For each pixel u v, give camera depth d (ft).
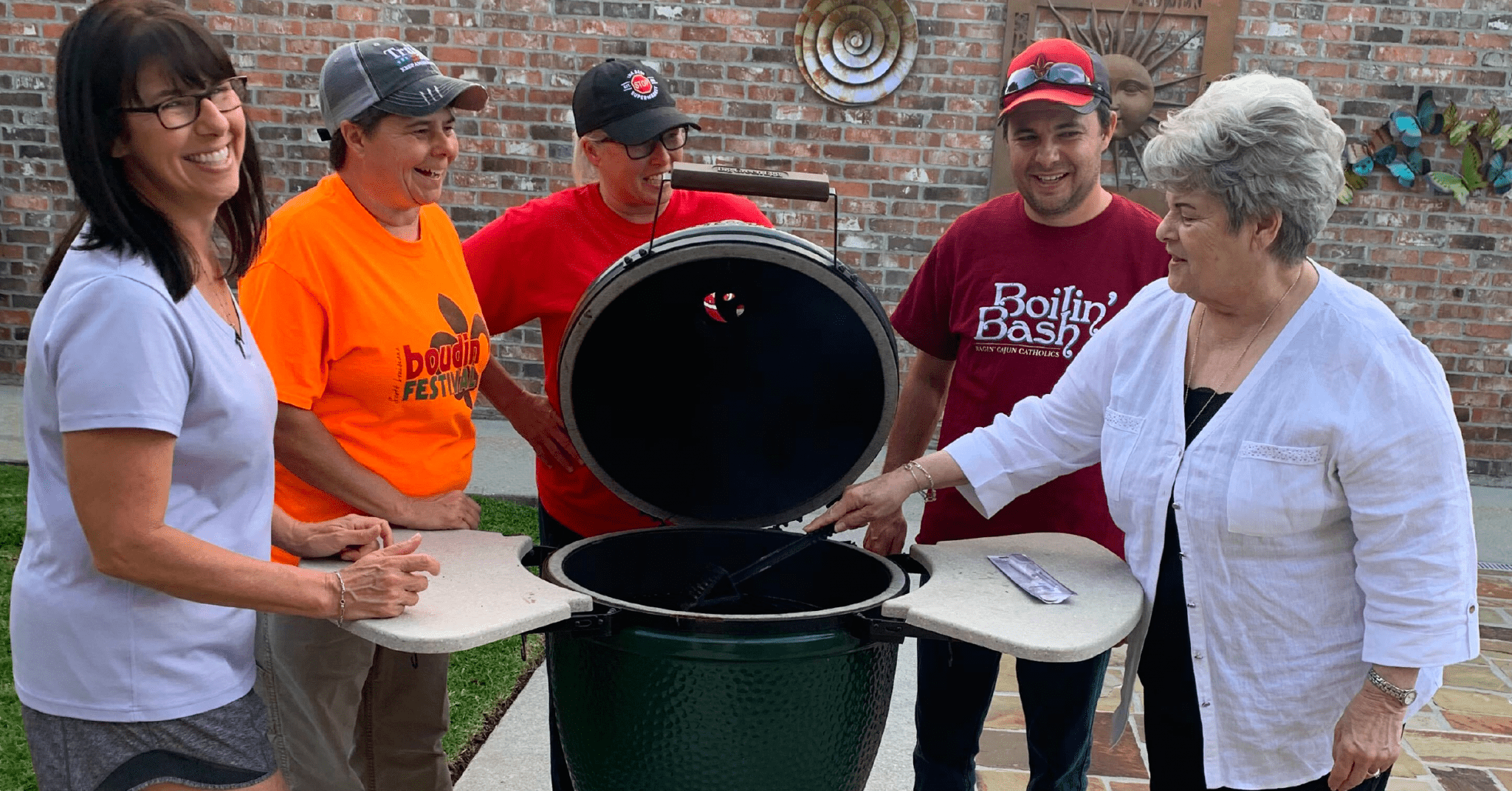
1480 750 9.83
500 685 10.32
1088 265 7.03
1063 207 6.89
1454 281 17.71
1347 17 16.97
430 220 6.66
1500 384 17.97
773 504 6.76
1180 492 5.32
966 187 17.81
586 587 6.30
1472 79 17.06
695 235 6.01
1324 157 4.69
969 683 7.36
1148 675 5.80
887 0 17.22
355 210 6.12
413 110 5.82
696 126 7.54
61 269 4.33
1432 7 16.88
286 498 6.31
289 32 17.79
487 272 7.72
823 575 6.84
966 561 6.22
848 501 6.34
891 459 8.24
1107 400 6.05
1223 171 4.71
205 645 4.69
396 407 6.22
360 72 5.83
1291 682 5.21
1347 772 5.06
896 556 6.75
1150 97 17.06
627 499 6.64
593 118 7.34
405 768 6.97
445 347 6.39
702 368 6.72
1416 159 17.19
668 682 5.39
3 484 14.76
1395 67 17.10
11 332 19.01
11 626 4.67
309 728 6.35
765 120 17.76
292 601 4.65
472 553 5.91
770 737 5.47
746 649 5.26
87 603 4.45
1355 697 5.09
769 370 6.70
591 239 7.73
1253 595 5.18
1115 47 17.11
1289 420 4.99
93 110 4.11
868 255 18.13
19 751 8.52
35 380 4.41
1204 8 16.93
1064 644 5.06
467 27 17.71
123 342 4.14
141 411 4.14
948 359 7.97
